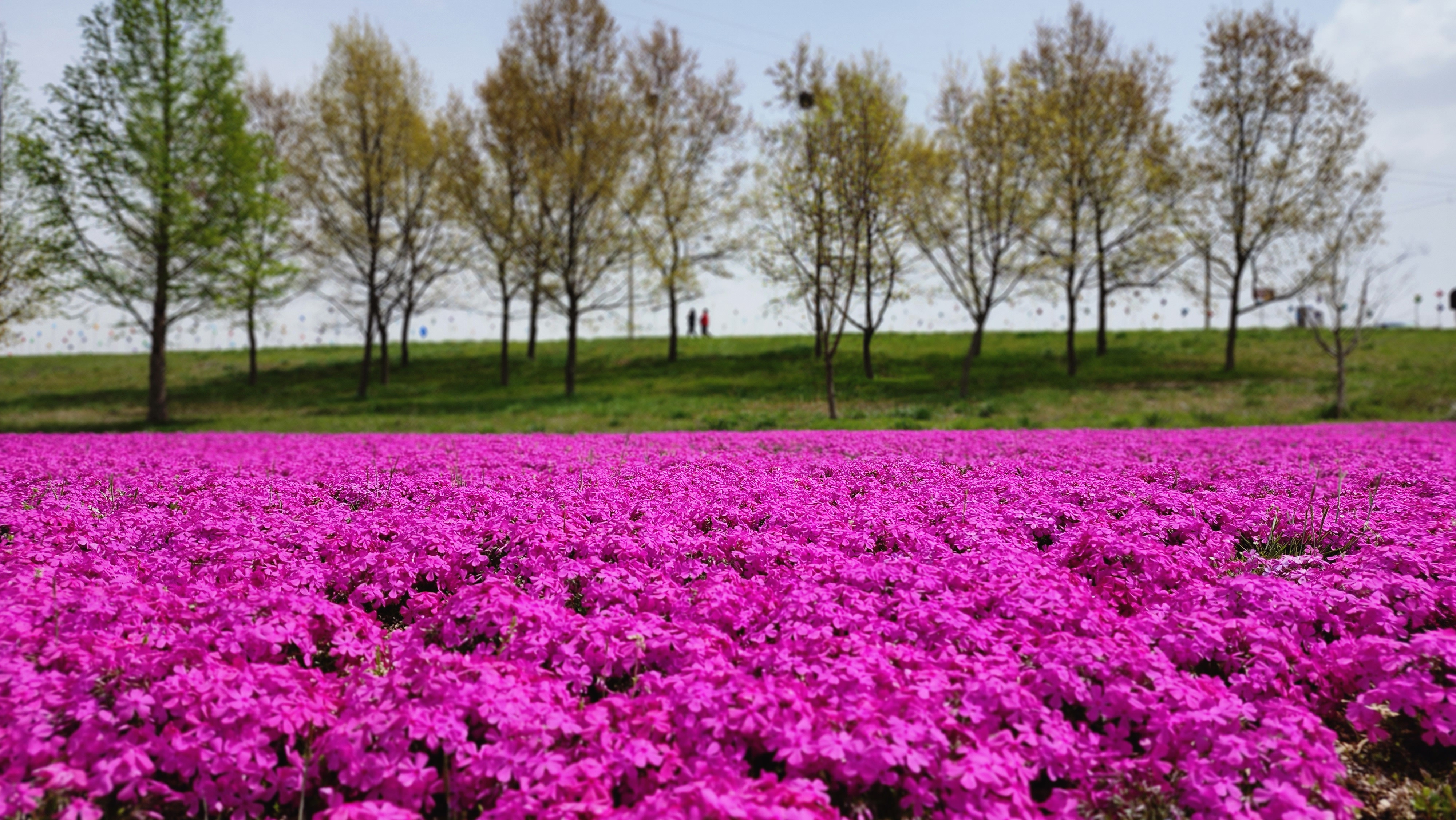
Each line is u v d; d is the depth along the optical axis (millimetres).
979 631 4215
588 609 5023
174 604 4605
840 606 4715
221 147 25547
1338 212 30469
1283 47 30656
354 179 32219
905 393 29688
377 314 33125
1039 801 3475
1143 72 32594
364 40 31062
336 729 3389
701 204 35594
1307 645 4395
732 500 7719
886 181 23938
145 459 11047
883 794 3441
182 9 25125
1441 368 30672
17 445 13305
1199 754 3389
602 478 9078
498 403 28938
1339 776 3264
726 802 2801
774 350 40562
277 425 24094
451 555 5766
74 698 3484
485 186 31328
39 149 23109
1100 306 36562
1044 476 8984
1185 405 25328
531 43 30125
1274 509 6980
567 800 3062
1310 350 36031
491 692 3570
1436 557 5336
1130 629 4320
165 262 25031
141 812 3113
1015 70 31391
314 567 5387
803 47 28266
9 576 4871
